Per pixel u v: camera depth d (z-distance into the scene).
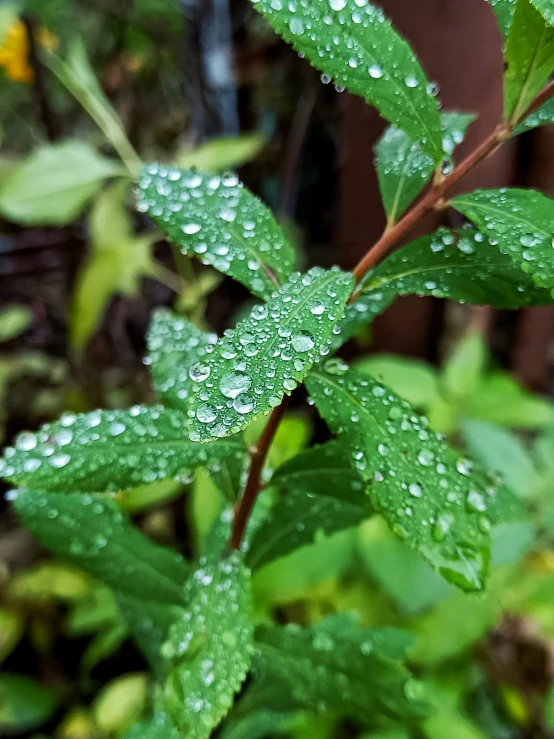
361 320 0.15
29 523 0.17
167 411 0.14
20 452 0.13
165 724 0.17
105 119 0.33
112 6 0.44
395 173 0.15
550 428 0.33
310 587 0.29
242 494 0.17
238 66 0.44
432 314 0.36
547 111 0.13
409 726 0.25
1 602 0.32
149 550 0.17
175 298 0.48
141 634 0.20
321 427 0.40
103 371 0.44
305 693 0.17
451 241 0.14
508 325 0.42
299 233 0.44
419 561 0.26
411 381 0.34
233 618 0.14
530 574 0.30
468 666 0.28
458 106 0.29
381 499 0.12
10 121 0.50
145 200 0.14
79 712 0.31
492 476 0.16
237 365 0.10
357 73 0.12
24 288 0.48
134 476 0.13
